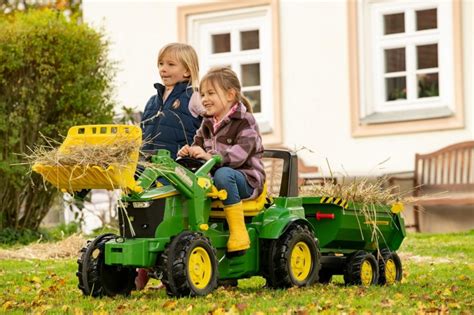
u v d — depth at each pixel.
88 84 15.08
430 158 16.80
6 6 24.45
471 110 16.94
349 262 8.59
